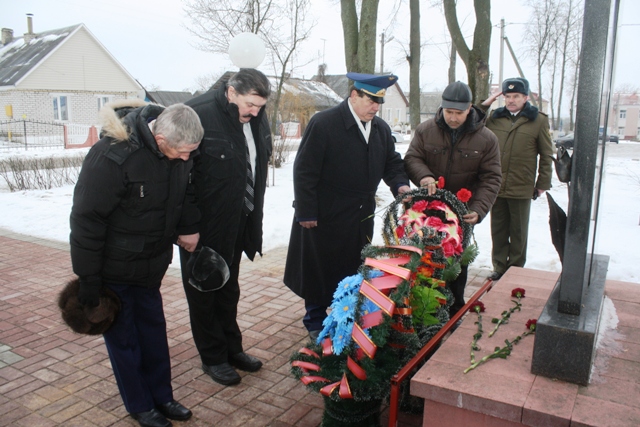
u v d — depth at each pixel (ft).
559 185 38.93
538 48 86.02
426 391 6.50
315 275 11.83
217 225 9.80
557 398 6.11
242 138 9.78
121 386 9.00
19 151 71.00
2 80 98.63
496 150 11.90
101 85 107.34
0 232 23.32
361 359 7.68
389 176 12.05
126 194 8.11
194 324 10.44
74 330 8.38
